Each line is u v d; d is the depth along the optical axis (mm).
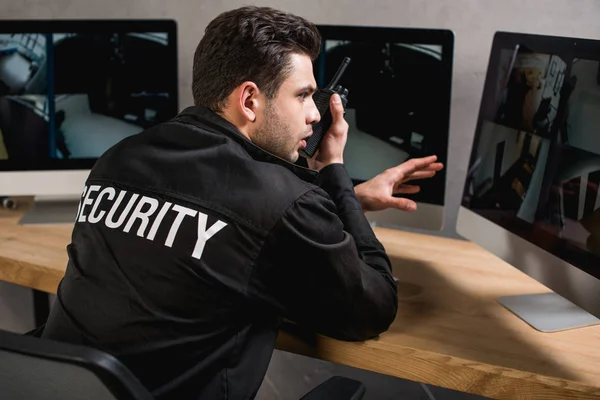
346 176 1423
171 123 1207
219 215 1091
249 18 1197
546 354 1258
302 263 1130
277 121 1222
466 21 1888
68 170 1947
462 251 1829
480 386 1198
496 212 1576
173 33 1897
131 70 1914
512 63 1565
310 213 1128
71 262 1167
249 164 1121
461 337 1312
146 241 1092
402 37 1689
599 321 1396
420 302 1478
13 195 1997
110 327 1089
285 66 1199
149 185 1139
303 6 2016
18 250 1683
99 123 1933
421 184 1737
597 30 1778
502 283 1608
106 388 822
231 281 1089
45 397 856
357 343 1271
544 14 1814
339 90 1514
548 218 1382
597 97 1252
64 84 1907
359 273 1187
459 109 1949
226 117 1224
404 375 1252
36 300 2201
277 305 1149
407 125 1724
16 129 1921
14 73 1898
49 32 1881
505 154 1562
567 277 1320
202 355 1114
